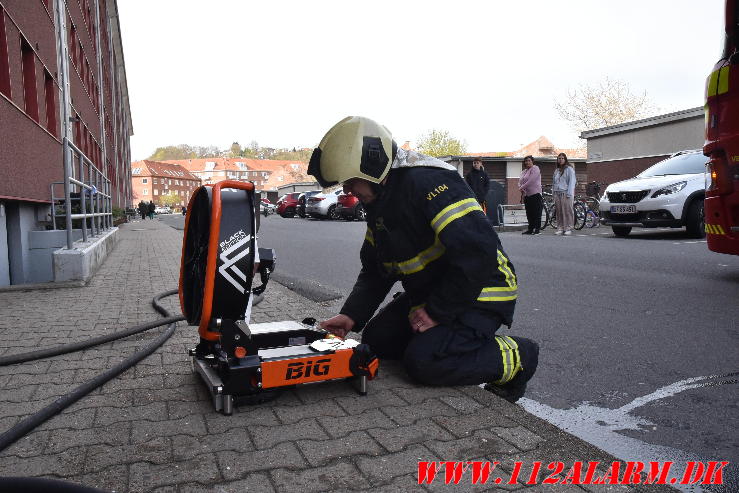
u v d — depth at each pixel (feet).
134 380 9.19
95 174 33.65
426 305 8.27
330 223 73.46
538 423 7.39
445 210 7.78
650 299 16.34
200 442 6.84
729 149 16.35
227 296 7.66
